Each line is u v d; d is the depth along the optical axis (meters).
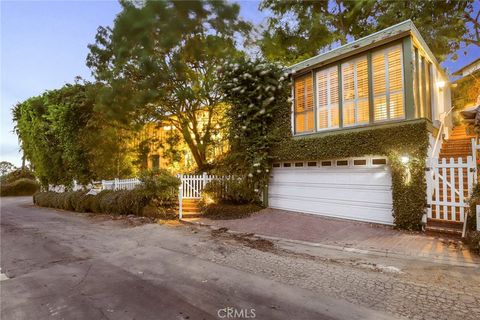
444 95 12.78
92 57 12.67
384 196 8.30
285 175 11.11
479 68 14.34
